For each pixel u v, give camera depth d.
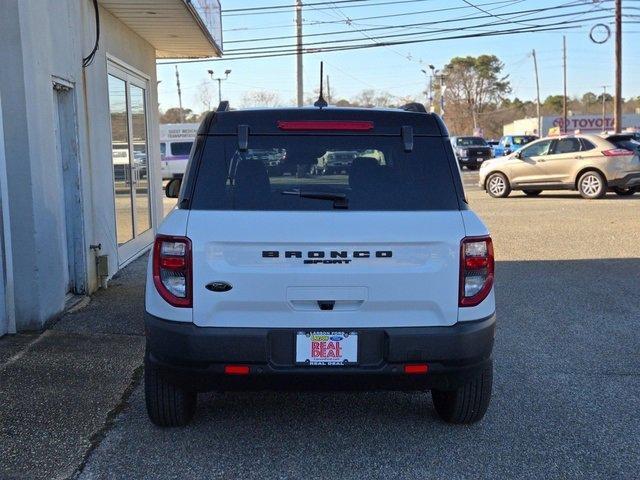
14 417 4.47
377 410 4.67
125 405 4.68
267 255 3.58
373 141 3.87
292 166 3.81
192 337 3.56
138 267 9.68
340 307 3.62
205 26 10.23
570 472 3.79
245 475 3.74
